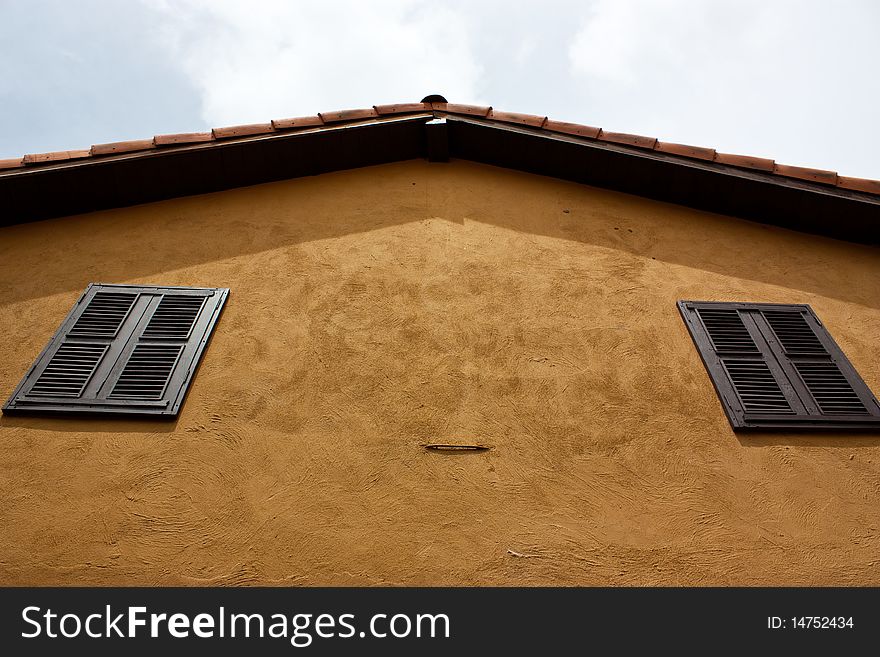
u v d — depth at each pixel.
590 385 3.53
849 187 4.72
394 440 3.17
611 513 2.93
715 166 4.91
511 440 3.21
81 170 4.50
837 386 3.63
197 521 2.79
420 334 3.75
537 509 2.92
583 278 4.28
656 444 3.25
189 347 3.60
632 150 5.01
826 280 4.51
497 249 4.48
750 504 3.00
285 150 5.04
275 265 4.25
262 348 3.63
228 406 3.29
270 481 2.96
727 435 3.32
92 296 3.94
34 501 2.82
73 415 3.19
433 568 2.69
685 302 4.15
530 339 3.77
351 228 4.63
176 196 5.00
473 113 5.35
